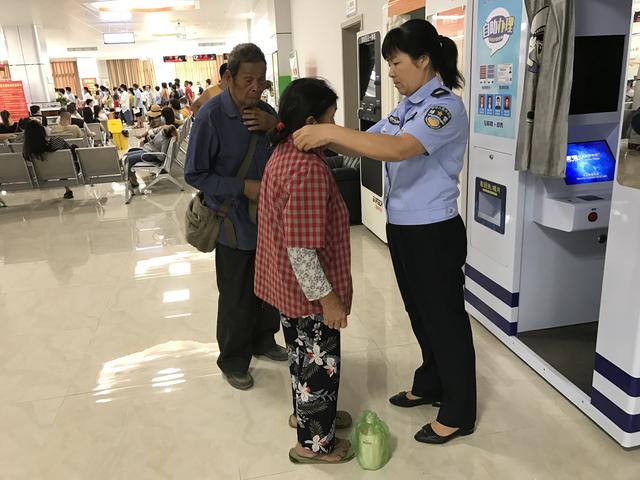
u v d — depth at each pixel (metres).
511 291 2.84
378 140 1.70
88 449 2.25
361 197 5.35
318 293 1.72
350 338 3.13
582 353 2.72
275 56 10.88
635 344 1.97
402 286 2.22
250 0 12.18
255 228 2.46
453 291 2.01
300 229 1.66
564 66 2.21
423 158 1.89
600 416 2.21
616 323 2.05
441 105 1.80
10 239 5.48
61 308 3.72
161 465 2.13
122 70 30.64
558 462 2.06
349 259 1.88
